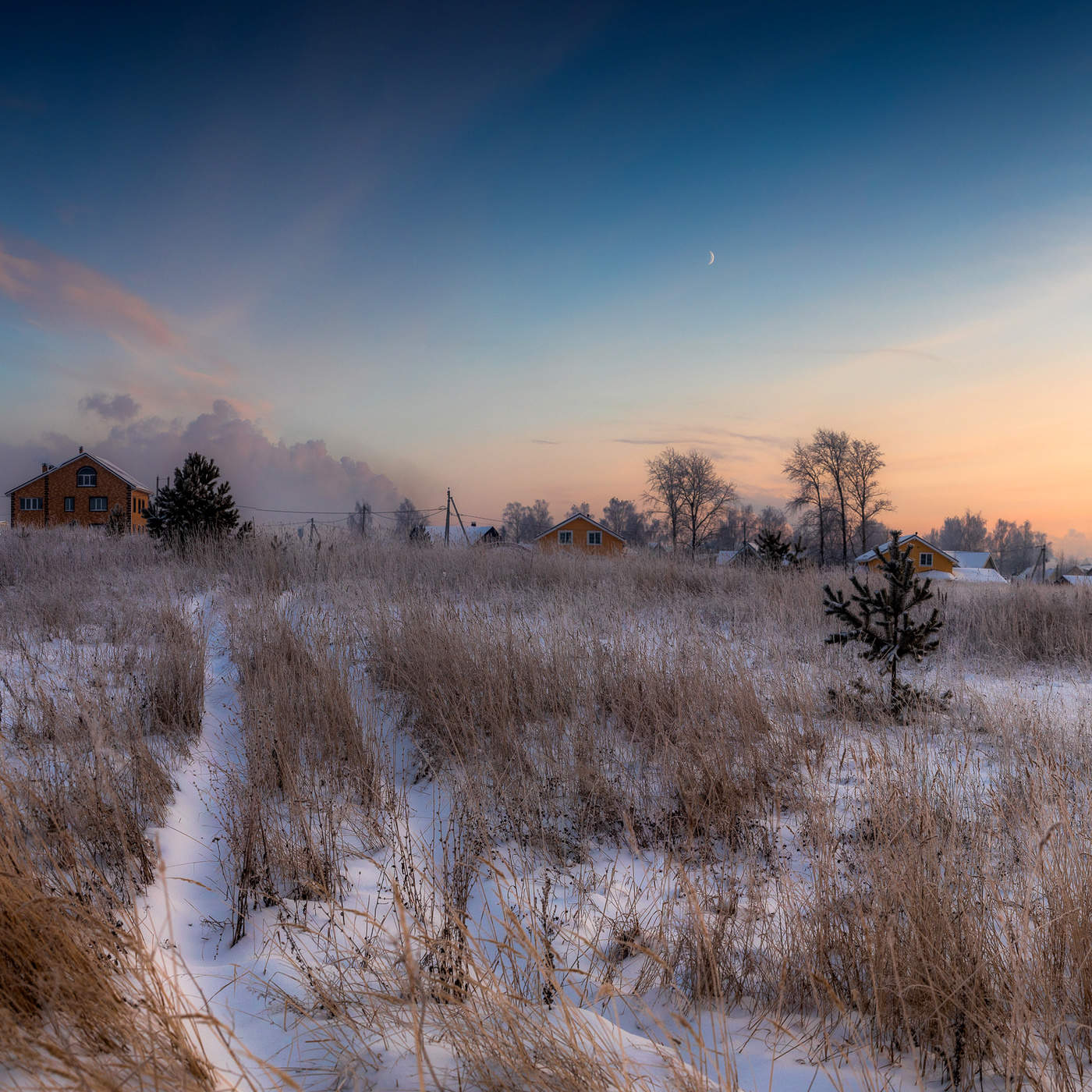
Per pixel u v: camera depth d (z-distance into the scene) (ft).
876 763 13.84
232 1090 6.60
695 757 16.12
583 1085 6.77
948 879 9.91
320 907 11.14
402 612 26.09
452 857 12.92
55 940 7.34
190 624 27.68
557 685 20.49
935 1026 8.18
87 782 12.39
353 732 17.19
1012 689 23.95
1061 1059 7.25
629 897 12.05
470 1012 7.68
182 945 9.93
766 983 9.61
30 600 30.53
